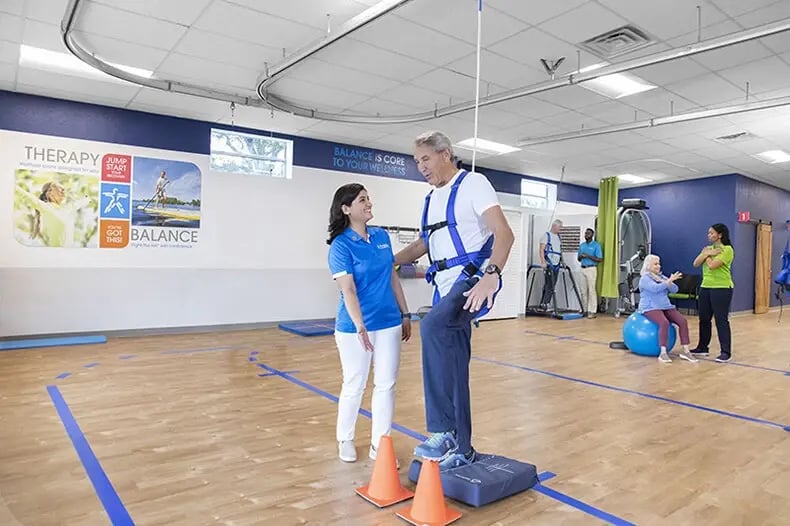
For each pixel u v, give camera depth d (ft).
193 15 14.20
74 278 21.49
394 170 30.58
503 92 19.30
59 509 7.19
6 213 20.30
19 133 20.45
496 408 12.75
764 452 9.95
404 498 7.63
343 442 9.27
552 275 34.14
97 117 21.90
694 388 15.03
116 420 11.14
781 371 17.54
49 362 16.78
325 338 22.82
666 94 20.10
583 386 15.12
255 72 18.47
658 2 13.12
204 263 24.41
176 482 8.14
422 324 7.23
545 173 37.19
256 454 9.39
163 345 20.42
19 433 10.22
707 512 7.47
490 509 7.45
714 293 19.56
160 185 23.30
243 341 21.80
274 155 26.55
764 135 25.86
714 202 37.22
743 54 16.15
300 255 27.14
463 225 7.23
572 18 14.03
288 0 13.35
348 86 19.69
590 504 7.67
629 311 34.91
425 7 13.50
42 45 16.11
